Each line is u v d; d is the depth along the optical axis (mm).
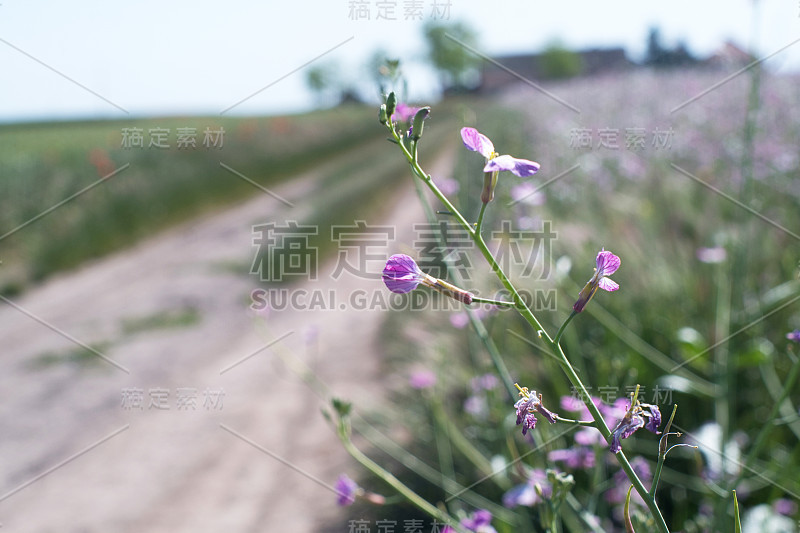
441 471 3264
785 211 4309
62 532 3787
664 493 2803
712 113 7059
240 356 6223
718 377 2822
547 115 9656
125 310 8008
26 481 4438
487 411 3004
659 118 7422
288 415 4809
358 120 17312
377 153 15945
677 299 3709
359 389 4832
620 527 2484
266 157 14906
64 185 12180
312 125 17391
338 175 13898
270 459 4223
